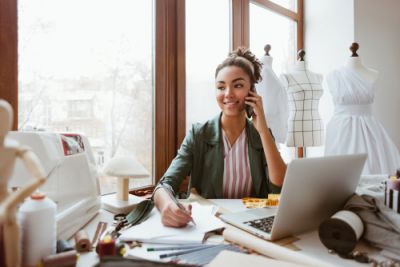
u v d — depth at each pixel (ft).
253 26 7.69
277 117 6.05
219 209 3.38
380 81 8.84
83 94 4.40
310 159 2.16
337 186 2.52
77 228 2.67
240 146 4.36
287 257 2.05
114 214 3.26
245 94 4.17
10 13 3.40
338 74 6.10
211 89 6.53
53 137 2.76
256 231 2.54
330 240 2.21
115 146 4.85
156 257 2.13
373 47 8.76
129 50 5.02
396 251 2.15
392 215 2.23
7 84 3.40
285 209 2.25
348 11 8.41
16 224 1.69
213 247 2.30
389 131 9.11
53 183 2.56
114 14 4.79
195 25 6.19
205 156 4.38
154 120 5.36
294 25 9.25
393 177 2.58
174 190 3.78
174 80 5.62
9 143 1.73
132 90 5.08
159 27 5.34
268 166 4.07
